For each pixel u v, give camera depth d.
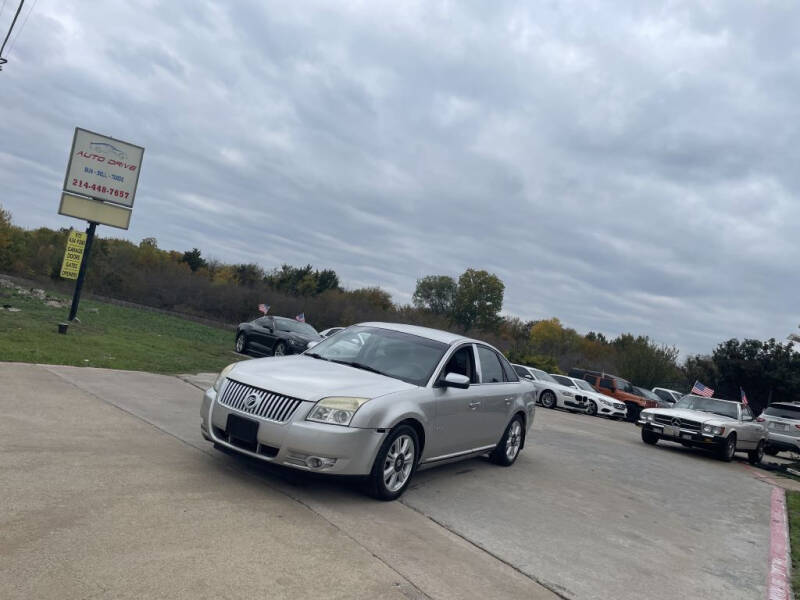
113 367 10.77
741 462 15.95
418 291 74.56
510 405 8.17
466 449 7.27
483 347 7.95
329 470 5.25
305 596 3.49
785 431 18.73
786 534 7.42
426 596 3.80
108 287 44.72
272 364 6.24
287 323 20.86
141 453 5.82
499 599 4.00
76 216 17.75
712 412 15.63
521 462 9.08
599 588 4.54
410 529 5.03
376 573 3.99
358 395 5.55
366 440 5.39
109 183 18.05
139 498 4.61
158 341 17.52
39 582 3.19
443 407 6.43
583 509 6.82
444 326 47.50
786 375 39.34
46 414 6.68
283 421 5.31
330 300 43.44
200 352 16.83
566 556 5.11
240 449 5.47
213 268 57.81
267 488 5.40
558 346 51.00
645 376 40.12
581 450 11.59
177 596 3.26
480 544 5.00
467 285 70.81
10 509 4.05
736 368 40.66
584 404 24.17
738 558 6.02
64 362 10.23
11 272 48.16
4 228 47.84
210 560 3.75
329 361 6.73
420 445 6.20
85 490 4.60
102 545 3.72
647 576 5.00
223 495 5.00
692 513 7.73
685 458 13.91
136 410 7.69
